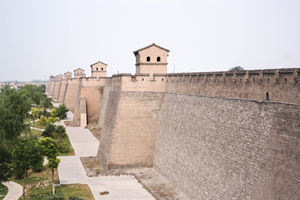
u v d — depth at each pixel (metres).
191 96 32.06
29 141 30.69
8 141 38.56
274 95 20.58
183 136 32.12
